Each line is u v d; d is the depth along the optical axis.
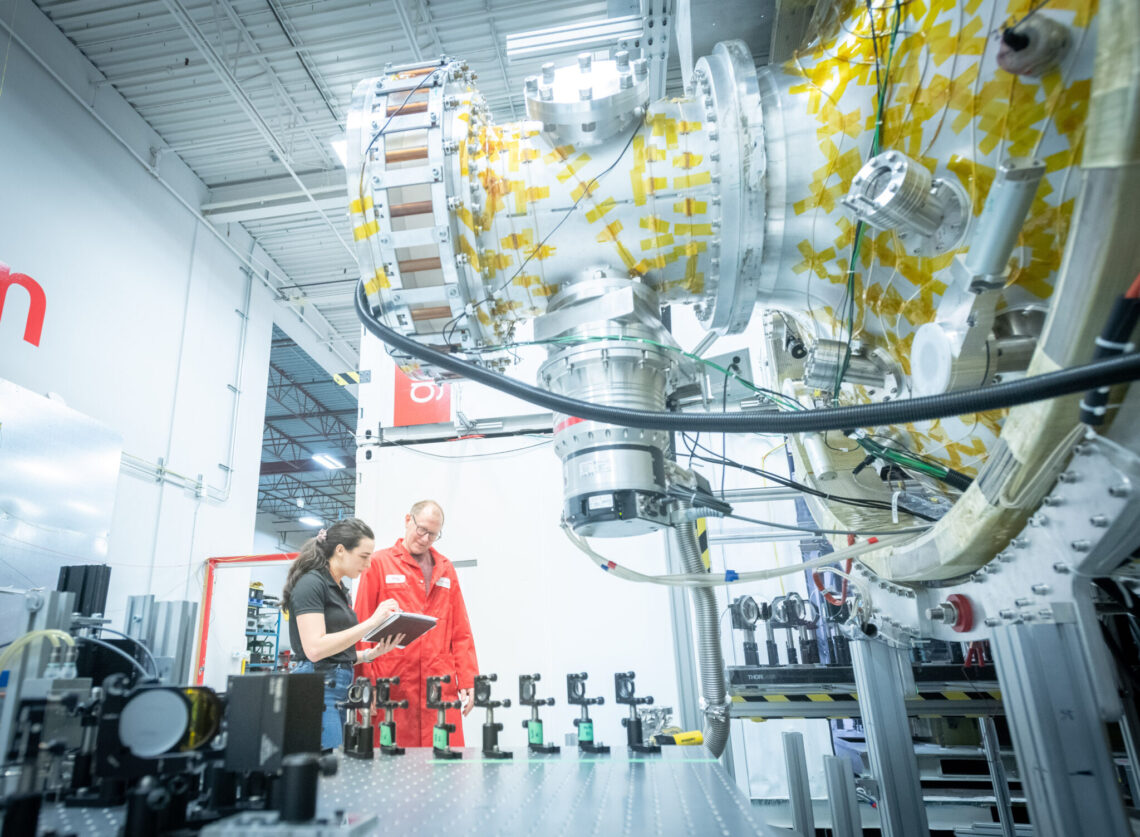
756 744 3.54
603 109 1.39
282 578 14.83
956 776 3.00
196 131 6.02
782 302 1.58
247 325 7.23
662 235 1.47
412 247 1.49
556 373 1.56
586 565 3.78
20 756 0.94
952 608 1.35
